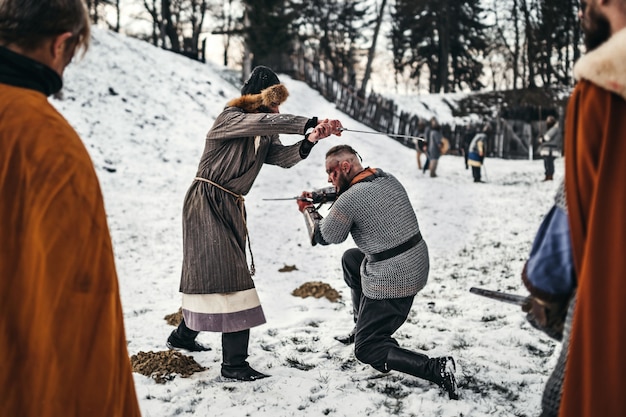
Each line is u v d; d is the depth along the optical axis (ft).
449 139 79.66
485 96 106.11
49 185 4.53
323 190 12.40
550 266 5.32
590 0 5.27
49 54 5.08
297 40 89.25
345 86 79.77
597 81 4.84
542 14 116.16
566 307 5.50
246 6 77.56
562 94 107.86
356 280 12.76
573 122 5.08
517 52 128.36
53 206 4.51
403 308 11.14
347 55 140.46
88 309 4.59
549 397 5.57
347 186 11.39
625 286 4.63
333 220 11.04
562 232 5.29
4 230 4.55
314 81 82.99
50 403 4.52
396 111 80.33
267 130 10.66
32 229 4.52
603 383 4.71
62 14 4.94
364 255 12.60
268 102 11.13
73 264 4.53
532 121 91.40
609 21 5.17
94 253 4.66
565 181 5.13
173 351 12.50
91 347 4.61
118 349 4.98
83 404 4.58
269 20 76.48
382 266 10.99
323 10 131.85
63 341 4.50
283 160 11.72
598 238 4.75
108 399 4.71
